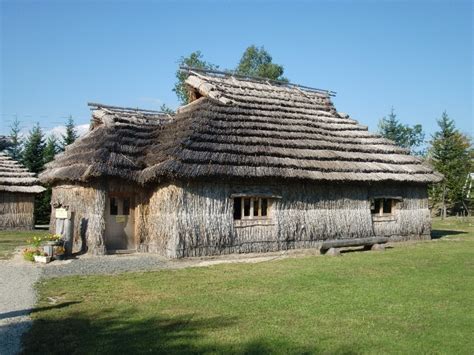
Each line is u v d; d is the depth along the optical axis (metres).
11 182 27.44
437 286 11.43
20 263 15.16
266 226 18.14
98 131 20.23
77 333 7.81
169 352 6.96
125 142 18.88
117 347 7.16
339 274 13.04
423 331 7.98
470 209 49.66
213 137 17.53
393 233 21.91
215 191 17.14
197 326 8.21
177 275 13.05
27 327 8.13
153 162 17.64
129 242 18.34
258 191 18.02
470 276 12.76
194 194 16.75
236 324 8.34
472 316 8.86
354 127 23.84
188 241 16.41
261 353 6.95
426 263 15.02
